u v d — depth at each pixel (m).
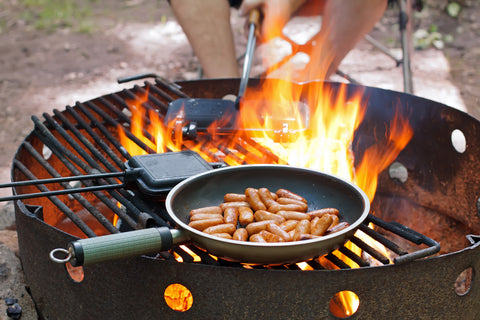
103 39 3.69
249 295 0.91
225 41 1.90
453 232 1.50
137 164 1.14
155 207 1.07
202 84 1.70
